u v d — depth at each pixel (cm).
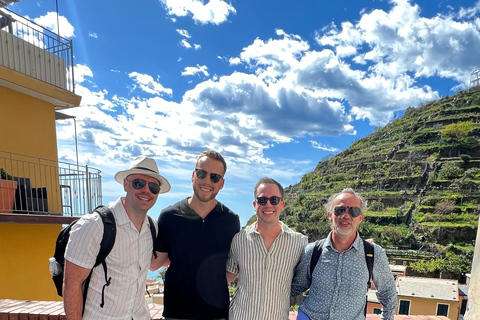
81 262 159
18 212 520
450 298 2156
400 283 2403
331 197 209
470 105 6475
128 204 181
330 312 181
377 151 7088
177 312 200
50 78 656
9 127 586
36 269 581
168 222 207
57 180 675
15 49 585
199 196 205
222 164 212
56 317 249
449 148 5525
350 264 185
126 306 169
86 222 164
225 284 212
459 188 4759
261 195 201
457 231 3891
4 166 570
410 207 4734
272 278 196
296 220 5869
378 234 4412
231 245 212
